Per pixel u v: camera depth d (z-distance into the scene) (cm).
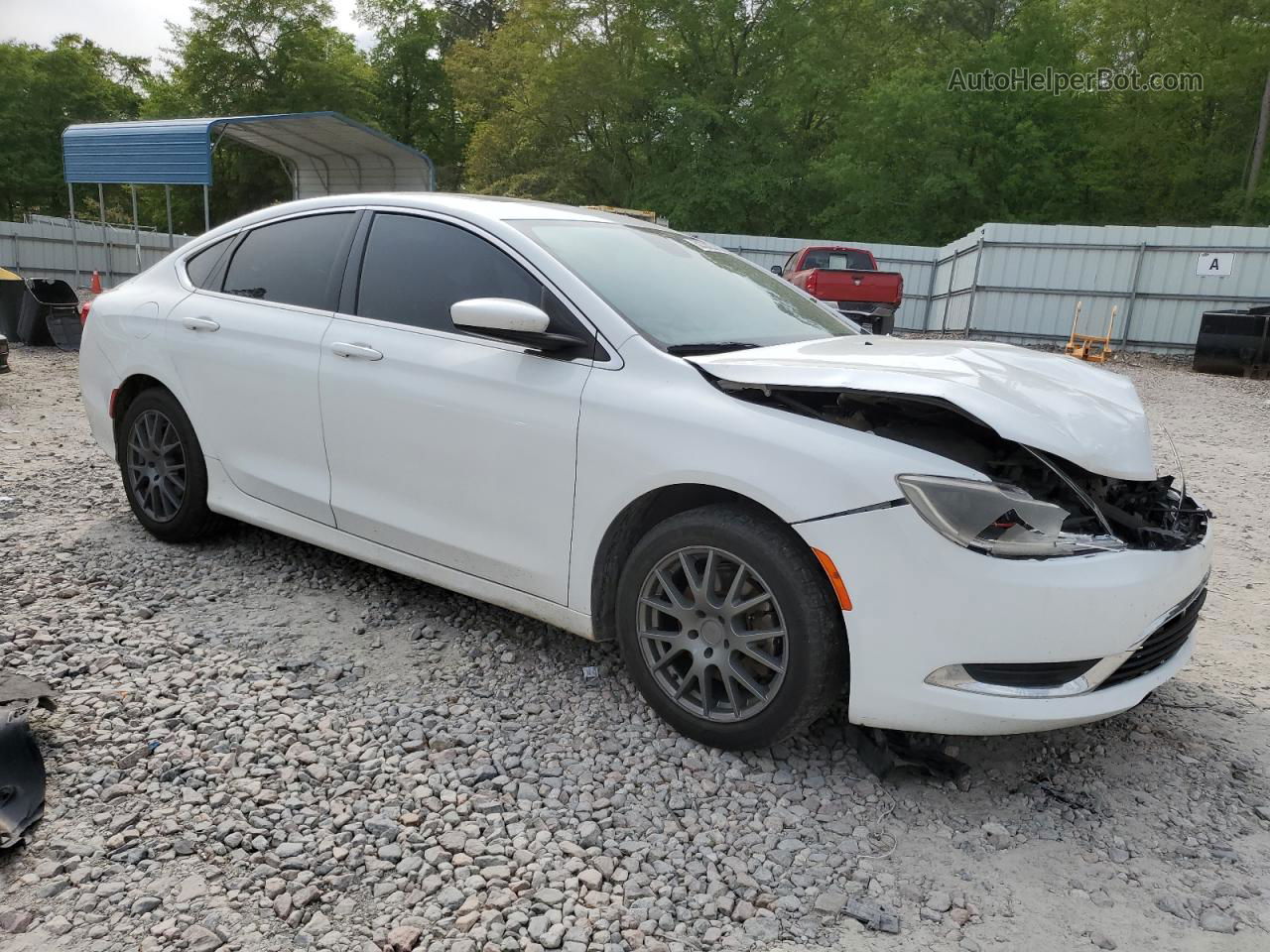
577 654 337
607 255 330
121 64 5722
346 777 254
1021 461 257
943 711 238
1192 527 277
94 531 446
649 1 3762
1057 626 232
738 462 253
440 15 5675
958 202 3619
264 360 369
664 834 237
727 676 266
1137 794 269
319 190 2692
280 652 327
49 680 296
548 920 203
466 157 4531
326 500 357
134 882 208
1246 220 3183
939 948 203
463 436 311
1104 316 2109
